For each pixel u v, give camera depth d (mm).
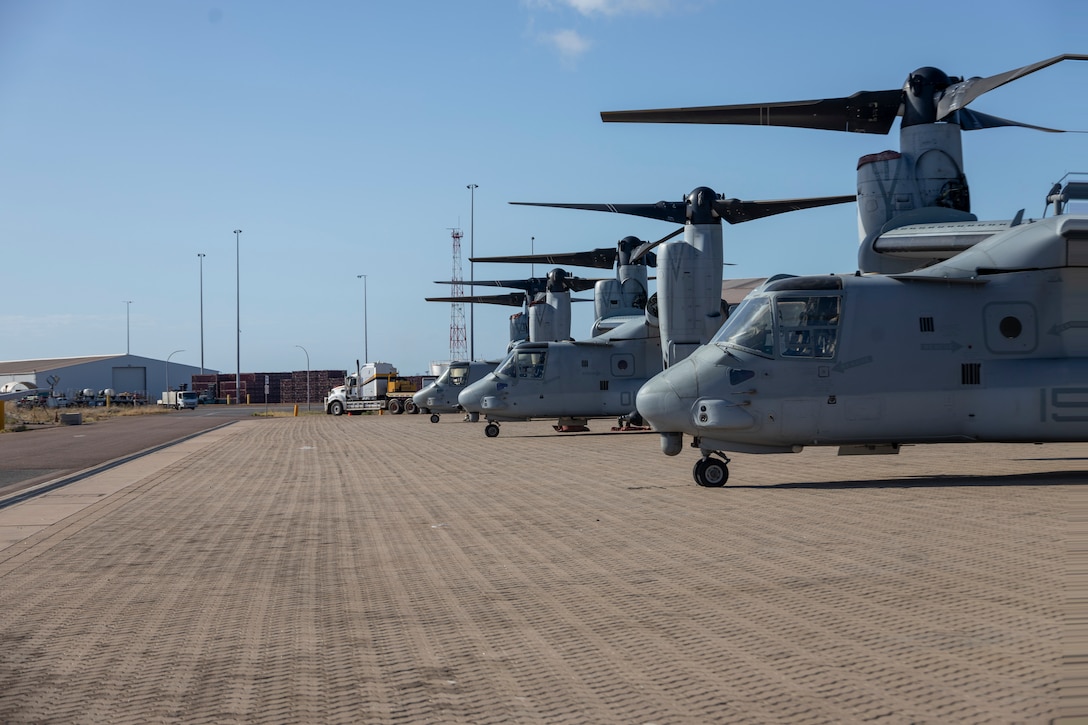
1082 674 5203
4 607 8016
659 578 8359
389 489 17141
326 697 5336
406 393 77500
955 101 19266
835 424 15422
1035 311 15500
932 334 15469
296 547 10891
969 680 5191
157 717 5055
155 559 10328
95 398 130000
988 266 15766
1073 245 15242
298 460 25297
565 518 12430
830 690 5137
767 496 13977
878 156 20094
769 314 15734
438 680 5605
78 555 10719
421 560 9781
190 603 8000
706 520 11742
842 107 20062
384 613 7422
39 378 146000
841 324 15516
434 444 30922
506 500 14719
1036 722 4508
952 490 13828
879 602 7125
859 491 14133
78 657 6348
